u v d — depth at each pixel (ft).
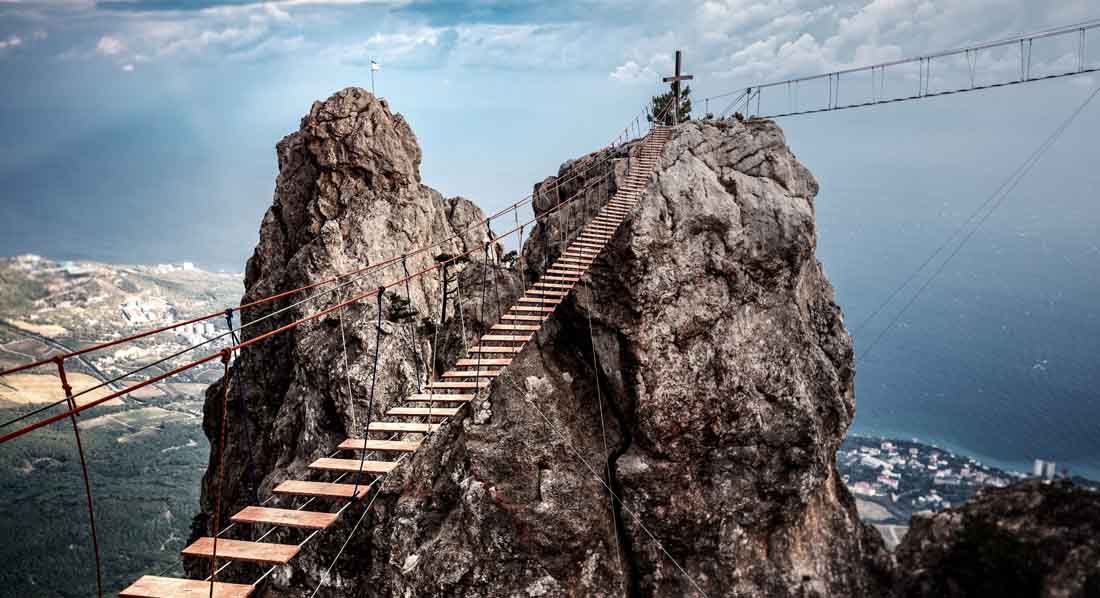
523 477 79.05
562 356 90.89
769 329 89.86
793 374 87.92
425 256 105.40
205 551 38.55
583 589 76.33
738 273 90.94
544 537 76.13
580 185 131.13
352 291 94.84
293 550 38.86
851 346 98.63
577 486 79.87
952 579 76.89
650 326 86.43
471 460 79.46
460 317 100.73
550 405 85.35
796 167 108.17
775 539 84.28
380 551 79.51
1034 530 72.23
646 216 91.35
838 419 90.07
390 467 47.88
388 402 86.38
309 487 45.57
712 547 82.12
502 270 111.75
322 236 98.58
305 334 92.38
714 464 84.23
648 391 84.17
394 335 90.53
